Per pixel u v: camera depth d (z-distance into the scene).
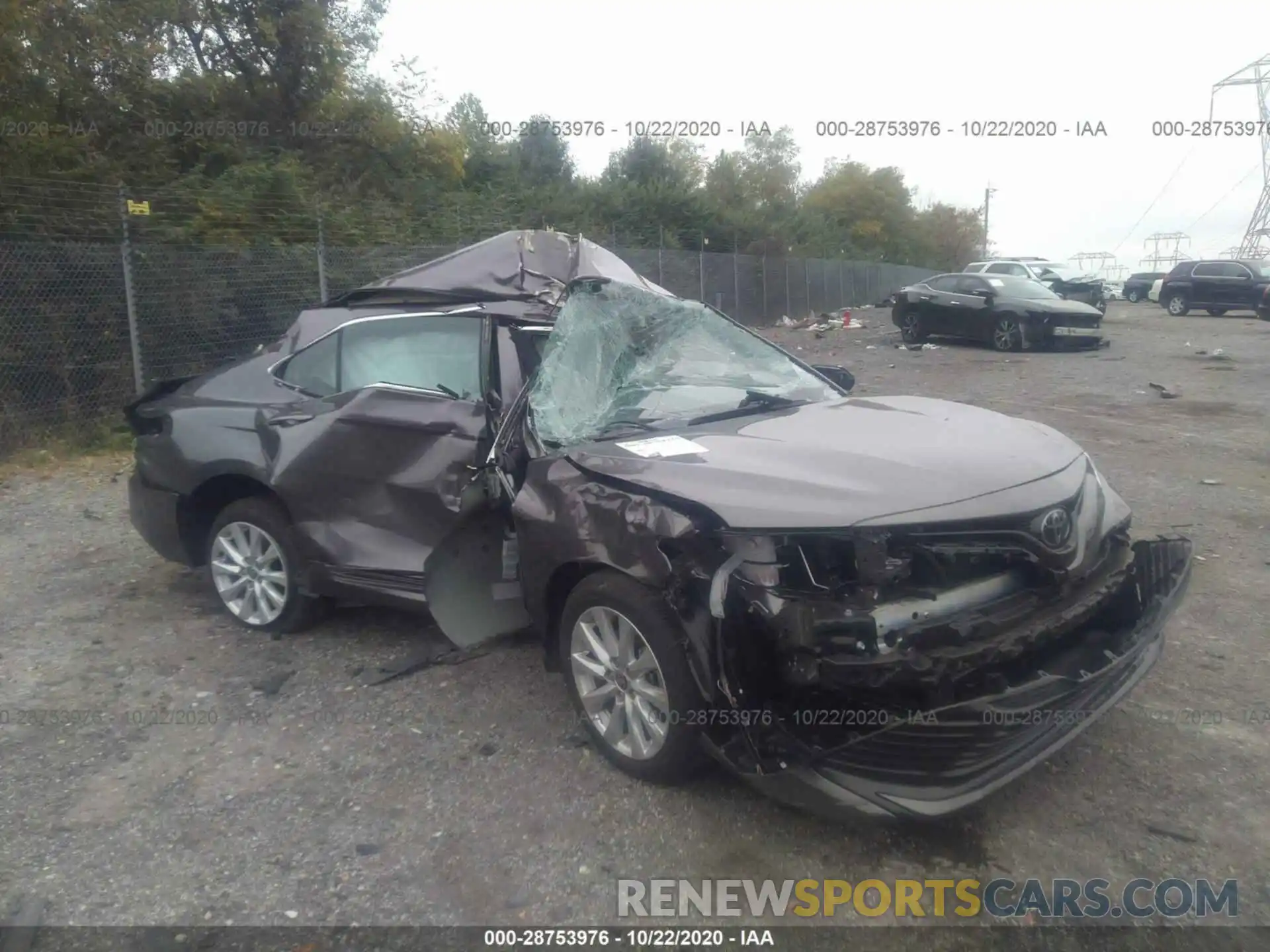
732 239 31.12
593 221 23.28
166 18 16.06
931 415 4.35
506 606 4.39
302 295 12.64
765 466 3.58
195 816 3.63
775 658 3.21
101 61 14.66
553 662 4.15
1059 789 3.65
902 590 3.26
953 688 3.13
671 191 29.44
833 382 5.16
